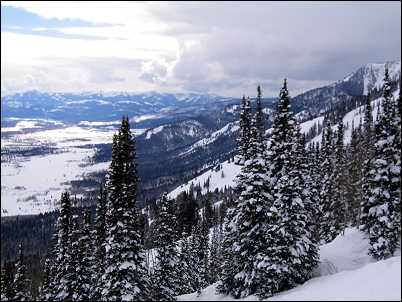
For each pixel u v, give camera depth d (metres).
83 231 35.97
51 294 34.19
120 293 27.92
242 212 32.53
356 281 24.23
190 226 88.69
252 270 31.28
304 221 30.48
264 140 33.88
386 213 35.25
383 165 35.97
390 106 35.19
